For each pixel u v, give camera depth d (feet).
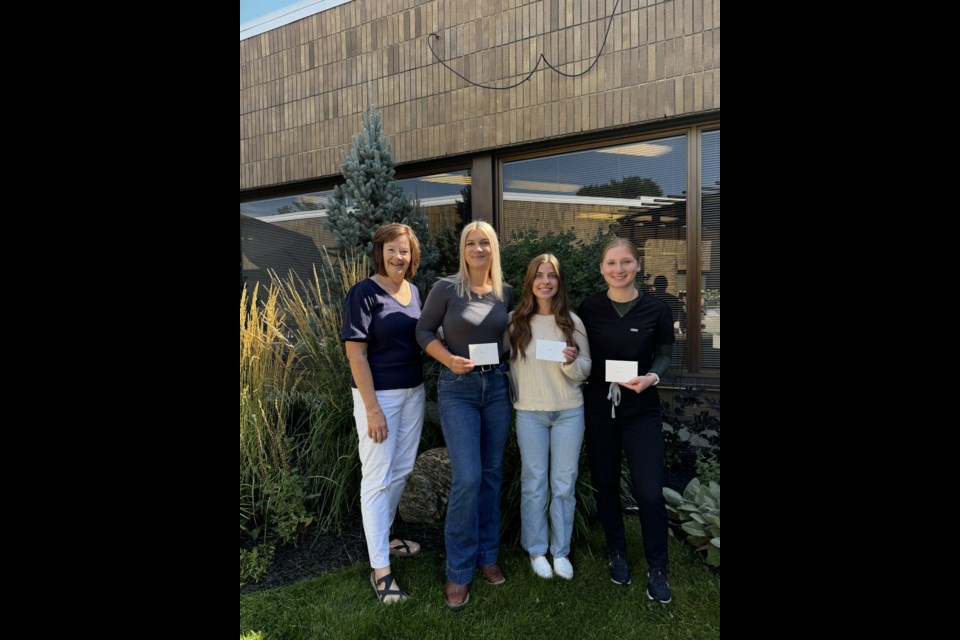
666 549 7.50
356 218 14.70
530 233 13.14
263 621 7.14
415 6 17.08
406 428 8.16
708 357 14.02
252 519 10.04
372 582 7.85
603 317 7.68
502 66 15.83
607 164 15.07
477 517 7.53
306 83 19.35
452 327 7.55
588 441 7.91
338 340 10.80
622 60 14.21
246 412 9.98
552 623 7.03
